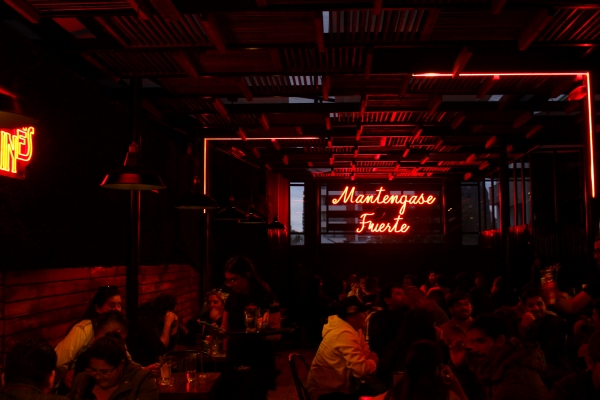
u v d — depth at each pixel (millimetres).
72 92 5832
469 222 19141
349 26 5336
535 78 7113
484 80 7176
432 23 5109
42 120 5227
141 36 5578
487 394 3740
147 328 6355
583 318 5996
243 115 9250
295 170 17047
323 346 4988
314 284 13531
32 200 5023
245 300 5625
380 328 6070
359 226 19281
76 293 6027
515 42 5688
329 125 9805
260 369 5570
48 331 5422
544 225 13688
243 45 5715
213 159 11750
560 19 5215
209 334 7621
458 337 5594
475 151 12891
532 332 6152
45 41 5789
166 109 8727
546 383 4934
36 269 5164
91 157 6301
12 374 2951
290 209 19500
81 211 6039
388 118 9656
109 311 4520
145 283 8305
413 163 15453
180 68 6664
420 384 2898
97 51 5840
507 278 11094
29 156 4965
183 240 10172
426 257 19188
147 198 8312
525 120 9289
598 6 4824
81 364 3906
